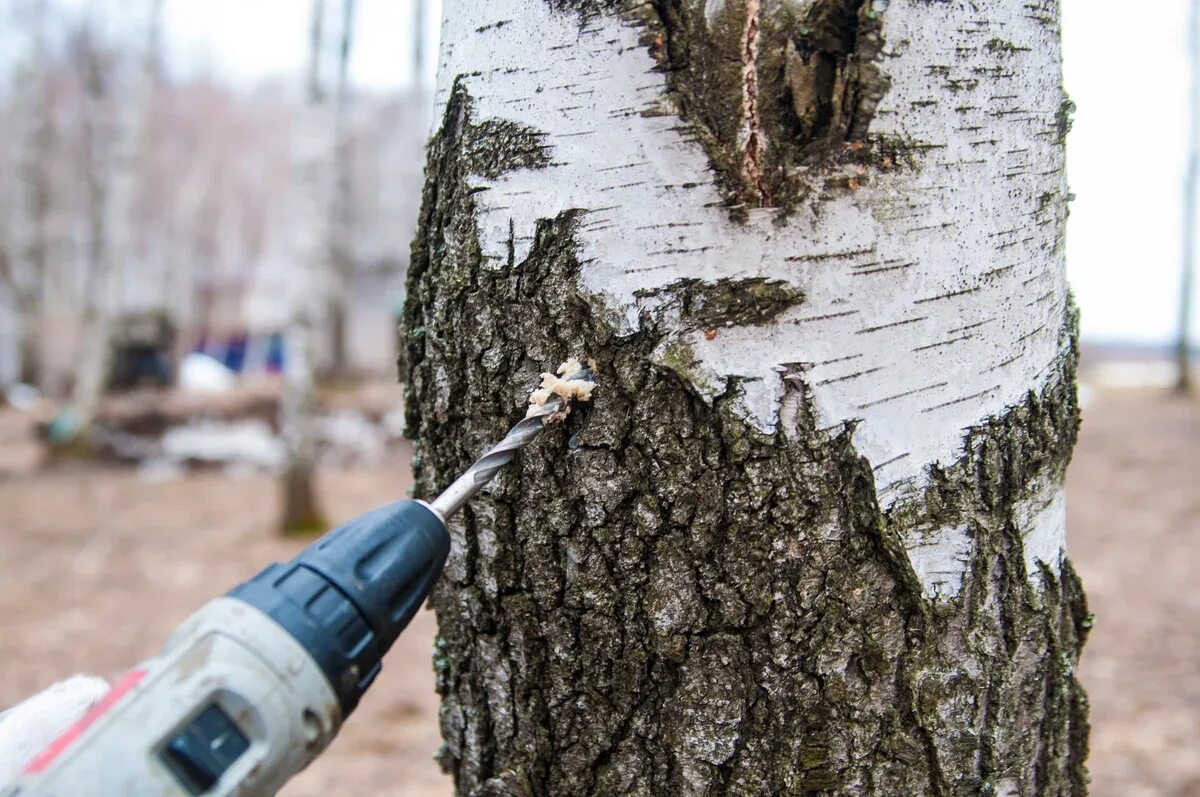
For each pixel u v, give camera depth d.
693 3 1.04
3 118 20.06
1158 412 14.02
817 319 1.05
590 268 1.10
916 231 1.06
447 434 1.27
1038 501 1.18
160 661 0.86
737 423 1.07
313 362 7.73
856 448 1.07
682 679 1.14
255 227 36.22
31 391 17.34
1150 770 3.71
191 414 12.97
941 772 1.11
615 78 1.07
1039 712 1.20
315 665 0.87
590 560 1.16
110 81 15.69
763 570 1.09
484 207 1.17
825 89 1.04
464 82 1.19
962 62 1.07
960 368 1.10
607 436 1.12
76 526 7.91
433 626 5.58
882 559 1.09
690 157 1.06
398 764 3.92
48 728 1.18
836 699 1.10
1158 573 6.25
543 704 1.24
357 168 29.75
